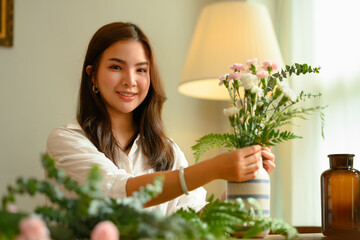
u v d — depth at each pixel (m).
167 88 3.15
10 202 0.65
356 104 2.22
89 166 1.54
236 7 2.12
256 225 0.95
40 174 2.81
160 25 3.20
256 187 1.16
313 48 2.53
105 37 1.79
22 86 2.84
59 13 2.97
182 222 0.65
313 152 2.42
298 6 2.65
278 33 2.82
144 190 0.73
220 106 3.24
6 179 2.75
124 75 1.77
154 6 3.20
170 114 3.13
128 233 0.66
